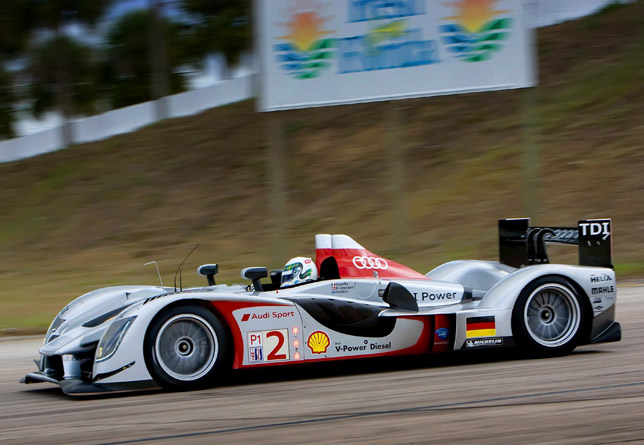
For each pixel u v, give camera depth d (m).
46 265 59.69
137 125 92.69
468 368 18.05
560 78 79.81
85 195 75.75
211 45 92.44
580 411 13.05
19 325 34.12
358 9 48.78
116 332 16.41
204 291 20.11
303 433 12.29
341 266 19.97
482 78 48.22
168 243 61.06
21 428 13.77
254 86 95.56
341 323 17.86
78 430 13.27
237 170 73.62
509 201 57.69
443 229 55.25
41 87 94.50
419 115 77.06
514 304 18.84
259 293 18.48
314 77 49.53
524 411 13.19
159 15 93.12
